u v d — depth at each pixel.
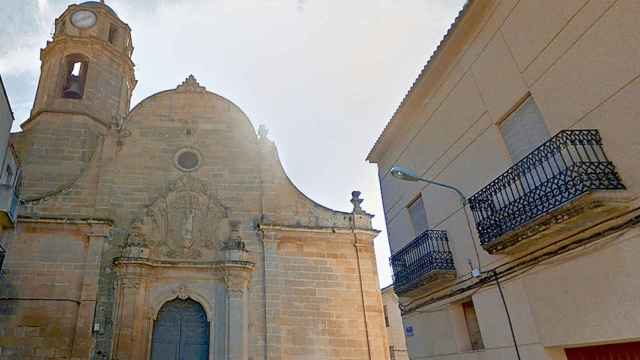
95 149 19.55
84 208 17.44
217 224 18.12
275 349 16.36
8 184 12.17
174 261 16.80
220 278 17.06
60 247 16.25
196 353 16.03
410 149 12.10
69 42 22.23
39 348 14.59
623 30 5.75
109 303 15.76
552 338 6.75
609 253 5.82
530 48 7.46
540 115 7.31
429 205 10.88
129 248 16.42
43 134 20.17
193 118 20.72
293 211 19.48
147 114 20.30
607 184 5.63
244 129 21.11
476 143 9.08
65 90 21.83
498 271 8.10
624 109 5.70
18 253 15.71
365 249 19.23
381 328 17.73
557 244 6.71
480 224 8.10
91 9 23.56
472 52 9.18
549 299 6.84
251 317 16.75
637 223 5.44
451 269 9.52
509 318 7.75
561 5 6.79
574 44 6.55
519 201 7.07
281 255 18.23
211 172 19.58
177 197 18.28
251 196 19.48
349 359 16.91
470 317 9.43
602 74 6.05
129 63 24.02
